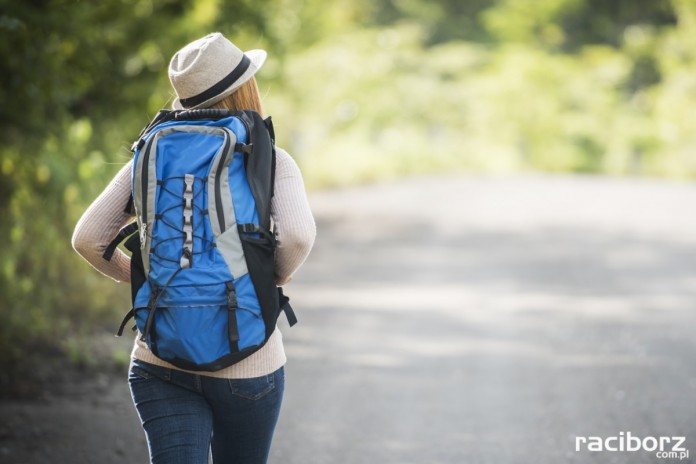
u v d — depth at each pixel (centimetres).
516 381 1783
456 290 2839
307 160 7050
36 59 1930
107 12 2525
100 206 787
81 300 2284
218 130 773
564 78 11219
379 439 1438
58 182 2236
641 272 3206
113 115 2664
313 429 1490
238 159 777
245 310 754
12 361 1836
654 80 11888
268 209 777
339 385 1761
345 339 2164
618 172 10638
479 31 13562
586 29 13050
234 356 752
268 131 809
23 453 1352
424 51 12531
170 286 747
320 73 7944
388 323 2348
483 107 11012
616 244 3938
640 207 5559
